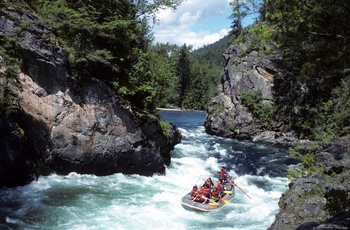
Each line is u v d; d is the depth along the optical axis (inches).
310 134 1065.5
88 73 559.2
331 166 419.5
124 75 625.6
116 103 575.5
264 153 936.9
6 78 445.1
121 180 565.0
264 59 1262.3
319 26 225.8
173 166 719.1
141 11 702.5
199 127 1505.9
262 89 1232.2
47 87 515.8
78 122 534.9
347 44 218.7
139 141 598.2
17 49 472.7
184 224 413.4
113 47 618.8
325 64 240.7
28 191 454.3
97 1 600.1
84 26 525.7
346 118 686.5
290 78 1133.1
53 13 520.4
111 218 403.5
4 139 443.2
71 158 527.2
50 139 509.7
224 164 786.2
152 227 393.1
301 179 392.5
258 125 1189.1
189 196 496.7
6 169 450.6
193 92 2987.2
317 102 1047.0
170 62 823.7
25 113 487.8
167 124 727.7
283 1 237.5
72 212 406.3
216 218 443.5
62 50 521.3
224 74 1462.8
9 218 367.9
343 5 212.4
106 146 557.3
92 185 516.4
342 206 252.4
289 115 1136.2
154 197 498.3
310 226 177.8
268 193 576.7
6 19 474.6
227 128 1242.6
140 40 717.9
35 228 352.8
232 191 546.3
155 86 718.5
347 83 708.0
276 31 253.9
